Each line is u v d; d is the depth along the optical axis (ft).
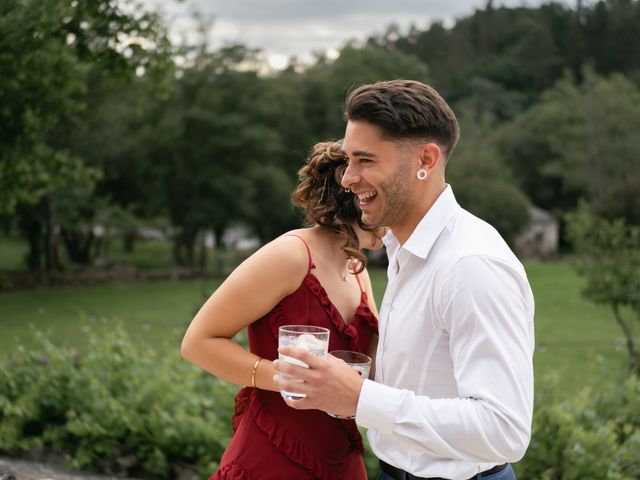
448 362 5.72
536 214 181.78
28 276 98.27
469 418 5.08
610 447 16.48
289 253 6.42
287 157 131.95
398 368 5.96
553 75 274.57
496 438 5.06
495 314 5.26
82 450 16.30
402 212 5.88
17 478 13.16
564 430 16.52
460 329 5.37
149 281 109.60
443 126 5.77
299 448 6.55
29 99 20.80
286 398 5.49
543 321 80.94
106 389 17.87
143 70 23.72
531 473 16.06
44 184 25.68
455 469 6.03
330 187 6.81
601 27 278.26
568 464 15.99
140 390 17.84
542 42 277.44
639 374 34.37
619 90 190.60
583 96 193.26
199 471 16.05
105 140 91.15
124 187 111.96
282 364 5.39
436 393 5.79
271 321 6.49
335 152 6.74
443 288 5.53
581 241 47.47
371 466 15.35
